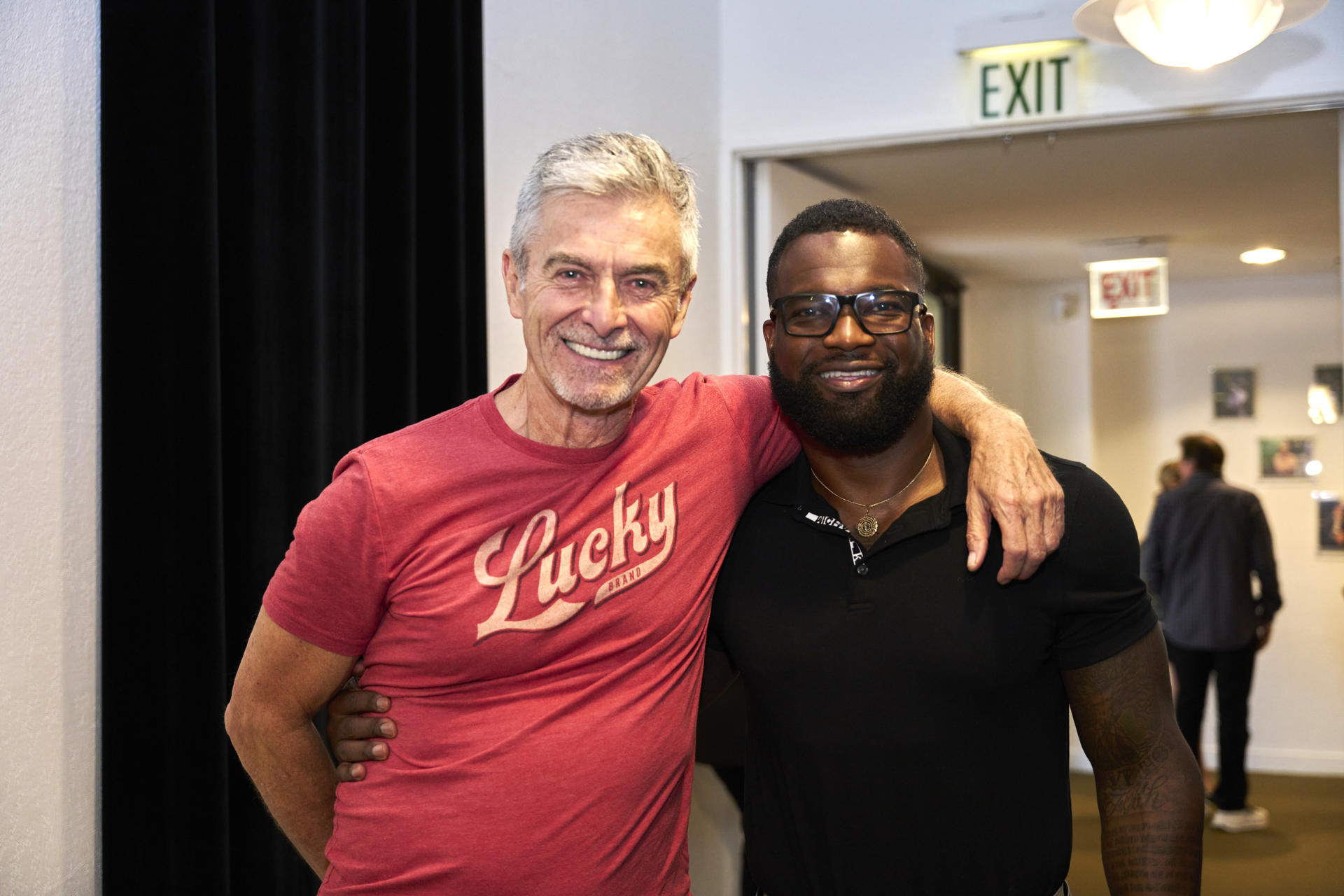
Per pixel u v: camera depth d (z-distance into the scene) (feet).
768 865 4.31
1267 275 19.60
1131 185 13.00
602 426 3.92
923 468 4.34
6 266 4.20
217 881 4.52
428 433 3.94
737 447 4.37
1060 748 4.21
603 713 3.79
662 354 3.86
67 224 4.42
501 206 7.11
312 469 5.06
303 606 3.78
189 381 4.41
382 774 3.82
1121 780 4.08
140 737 4.34
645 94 9.21
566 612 3.78
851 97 10.47
